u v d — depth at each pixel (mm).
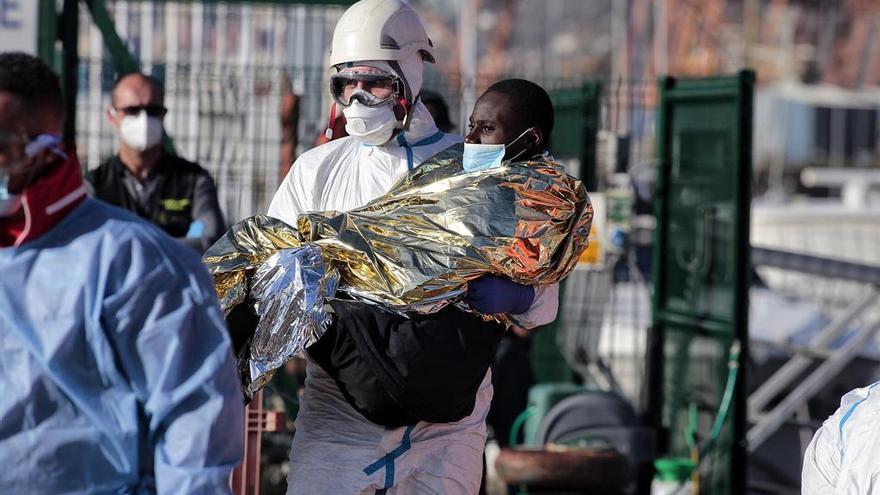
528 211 7754
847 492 6668
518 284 7891
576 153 16969
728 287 14469
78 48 14102
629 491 14320
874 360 18172
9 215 5293
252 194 14828
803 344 18266
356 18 8211
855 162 50938
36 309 5234
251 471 9297
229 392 5426
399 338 7551
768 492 16094
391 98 8180
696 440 14945
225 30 16906
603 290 16625
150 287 5305
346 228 7895
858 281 16406
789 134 50188
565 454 13203
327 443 7914
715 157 14766
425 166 8109
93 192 12633
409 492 7914
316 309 7652
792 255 16438
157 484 5340
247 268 7984
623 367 18312
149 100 12547
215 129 15031
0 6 13820
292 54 16094
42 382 5234
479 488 8336
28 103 5199
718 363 14594
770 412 17266
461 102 15523
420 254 7707
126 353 5293
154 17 17031
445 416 7711
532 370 15500
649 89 19344
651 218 18984
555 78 17016
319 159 8508
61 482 5309
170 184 12797
